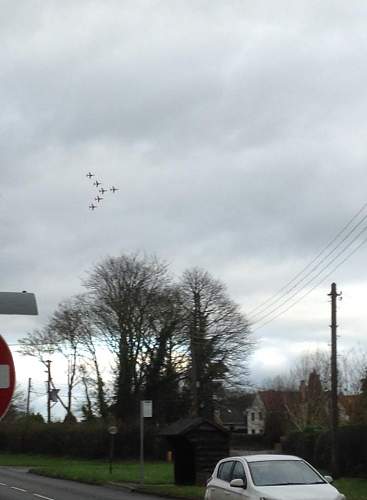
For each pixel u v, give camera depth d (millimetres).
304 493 13711
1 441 76188
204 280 66500
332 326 38375
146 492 30422
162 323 65062
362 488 30547
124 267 65938
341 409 63312
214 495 15695
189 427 31703
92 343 68312
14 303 6305
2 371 5707
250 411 110062
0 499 26406
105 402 67312
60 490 31812
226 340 66125
